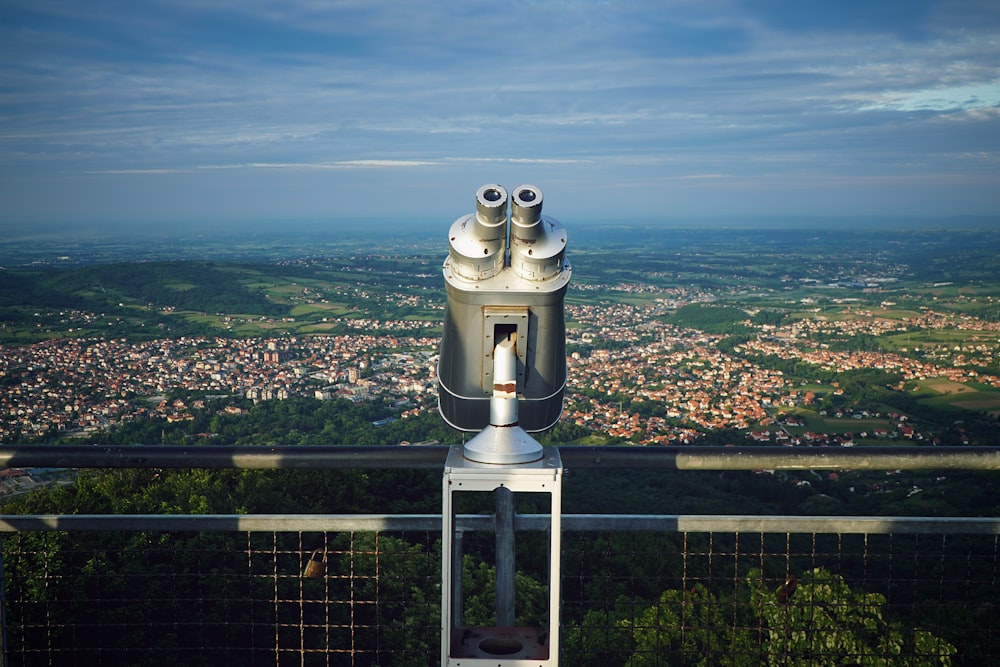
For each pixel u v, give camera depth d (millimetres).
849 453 2521
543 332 2289
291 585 3701
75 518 2576
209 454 2502
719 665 2648
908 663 2545
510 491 2342
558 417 2529
